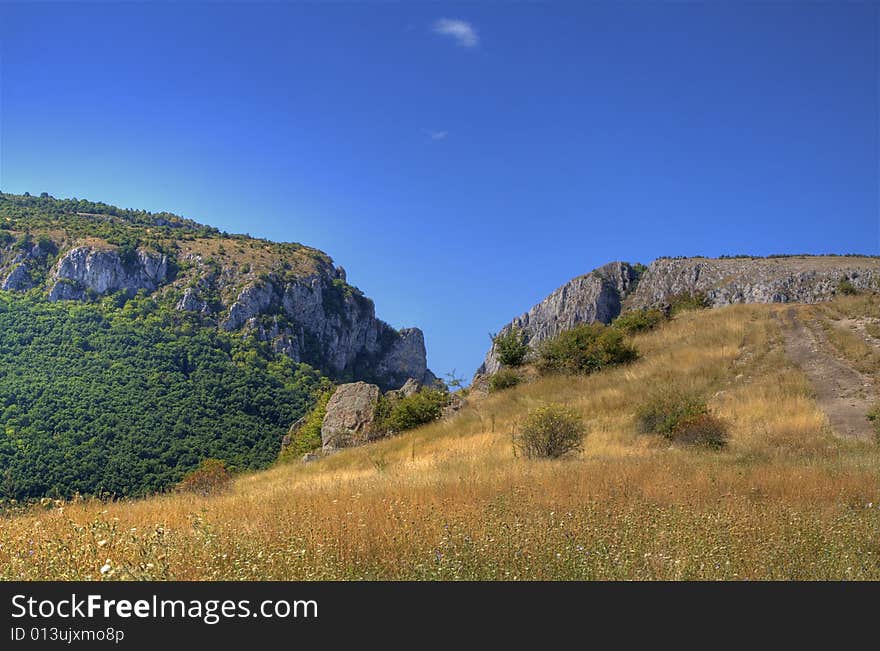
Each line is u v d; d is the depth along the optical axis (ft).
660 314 156.56
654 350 124.16
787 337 117.19
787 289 309.42
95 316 460.55
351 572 24.43
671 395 88.99
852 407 79.77
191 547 25.91
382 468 74.33
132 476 241.14
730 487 43.98
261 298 568.82
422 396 118.32
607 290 554.05
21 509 44.88
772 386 90.38
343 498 42.11
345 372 638.53
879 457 57.82
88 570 22.91
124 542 26.16
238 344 496.64
